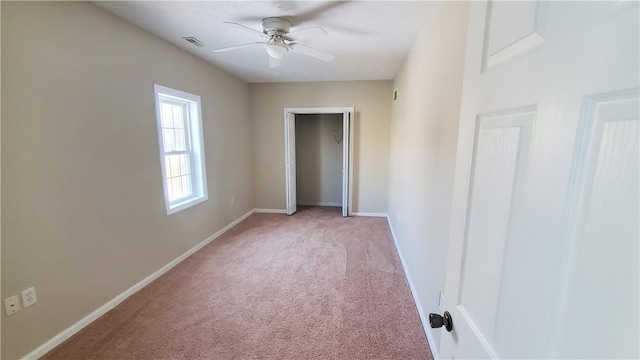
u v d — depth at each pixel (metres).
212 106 3.66
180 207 2.99
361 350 1.75
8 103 1.50
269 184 5.06
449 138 1.50
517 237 0.51
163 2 1.94
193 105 3.31
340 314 2.11
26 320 1.62
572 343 0.39
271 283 2.56
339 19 2.20
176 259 2.95
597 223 0.35
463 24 1.33
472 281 0.69
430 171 1.90
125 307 2.18
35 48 1.62
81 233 1.92
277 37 2.32
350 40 2.64
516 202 0.52
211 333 1.90
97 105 2.01
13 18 1.51
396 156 3.76
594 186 0.36
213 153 3.71
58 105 1.75
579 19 0.38
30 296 1.63
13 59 1.52
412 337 1.87
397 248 3.39
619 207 0.33
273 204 5.12
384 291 2.43
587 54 0.36
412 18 2.13
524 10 0.50
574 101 0.38
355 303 2.25
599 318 0.35
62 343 1.79
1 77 1.47
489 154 0.62
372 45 2.78
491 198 0.61
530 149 0.48
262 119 4.88
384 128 4.64
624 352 0.33
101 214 2.07
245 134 4.71
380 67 3.67
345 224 4.38
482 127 0.65
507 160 0.55
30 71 1.59
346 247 3.42
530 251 0.48
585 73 0.37
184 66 3.02
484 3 0.65
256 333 1.90
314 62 3.46
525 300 0.49
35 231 1.65
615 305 0.33
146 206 2.51
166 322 2.01
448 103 1.53
